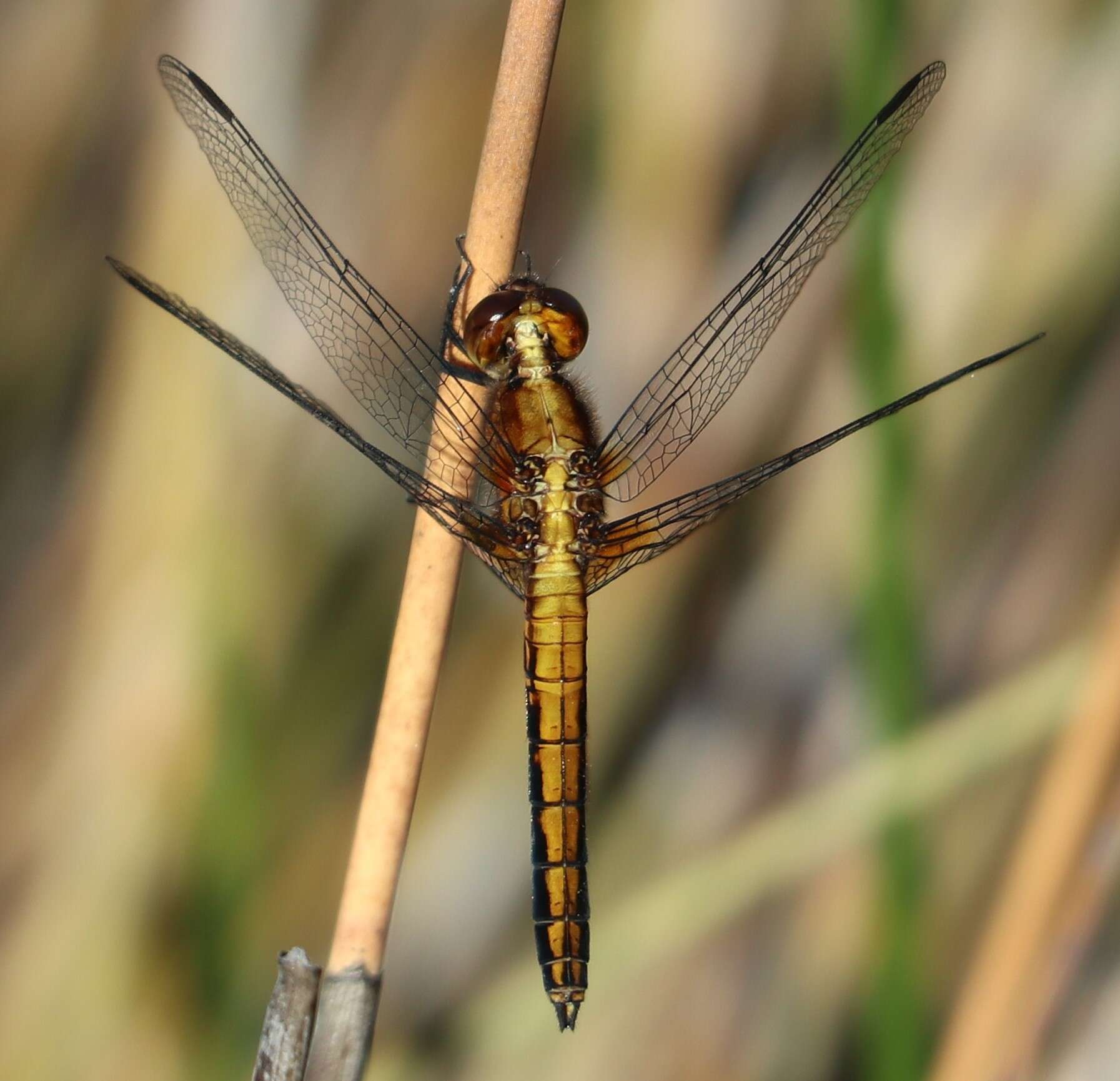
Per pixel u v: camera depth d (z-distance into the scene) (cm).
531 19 70
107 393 72
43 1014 72
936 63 71
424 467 70
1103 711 70
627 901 72
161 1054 72
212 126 70
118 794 72
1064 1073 72
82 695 72
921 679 71
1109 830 70
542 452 71
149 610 72
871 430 71
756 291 71
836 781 71
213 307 72
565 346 71
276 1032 69
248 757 72
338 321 70
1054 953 70
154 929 72
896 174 71
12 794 72
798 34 72
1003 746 71
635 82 72
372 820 69
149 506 72
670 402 71
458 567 69
